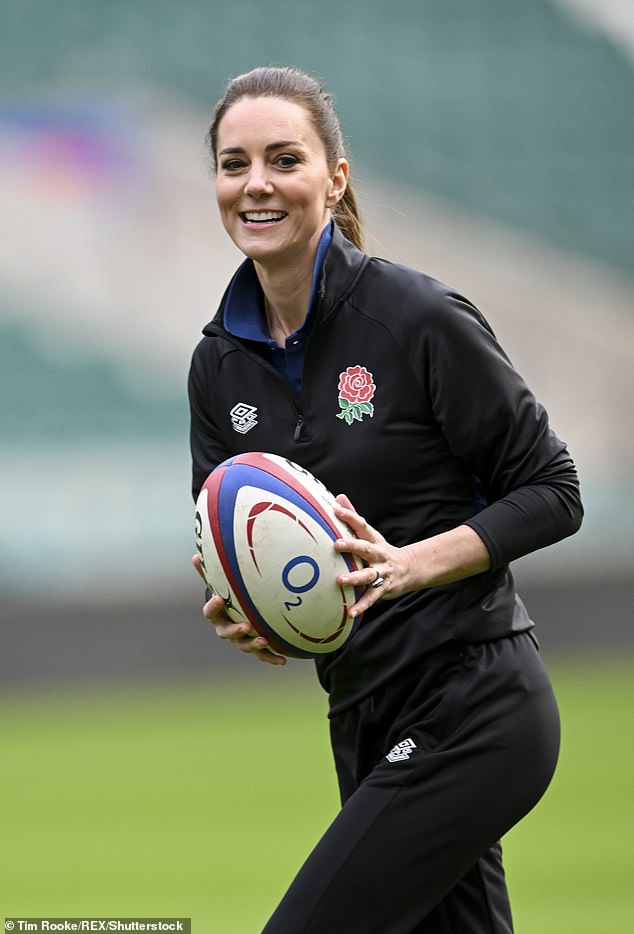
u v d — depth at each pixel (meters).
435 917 12.38
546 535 11.96
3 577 63.12
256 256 12.19
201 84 73.75
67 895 22.75
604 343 72.19
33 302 69.44
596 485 68.44
